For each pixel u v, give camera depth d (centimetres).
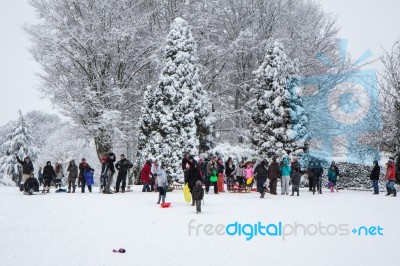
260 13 4066
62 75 3662
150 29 4006
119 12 3672
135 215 1416
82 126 3597
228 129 3950
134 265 801
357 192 2589
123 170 2389
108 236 1067
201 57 3950
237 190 2466
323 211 1545
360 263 840
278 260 852
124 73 3781
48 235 1077
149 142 2906
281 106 2955
